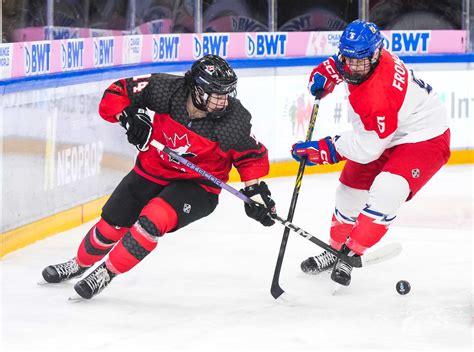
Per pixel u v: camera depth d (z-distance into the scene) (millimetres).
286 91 13508
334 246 8094
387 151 7551
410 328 6602
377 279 8133
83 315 6762
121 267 6863
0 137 8484
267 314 6922
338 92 13977
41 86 9156
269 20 14391
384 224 7223
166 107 6723
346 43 6746
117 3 12039
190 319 6734
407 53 14695
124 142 11047
